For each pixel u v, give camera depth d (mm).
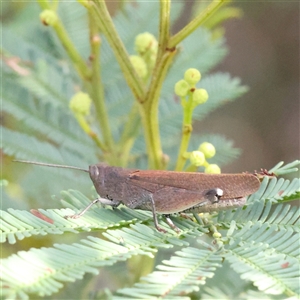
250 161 1455
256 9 1525
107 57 902
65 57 902
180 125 886
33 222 808
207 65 895
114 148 879
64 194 830
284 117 1487
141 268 864
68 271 789
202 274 792
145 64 869
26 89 881
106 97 898
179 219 824
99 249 798
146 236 809
